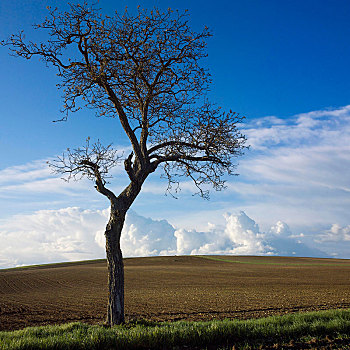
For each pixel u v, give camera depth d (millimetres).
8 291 37188
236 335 9078
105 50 11930
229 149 13078
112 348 7906
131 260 100812
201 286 38812
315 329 9266
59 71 11922
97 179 11766
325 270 63562
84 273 60812
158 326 10086
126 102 13227
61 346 7598
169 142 12906
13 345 7488
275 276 52469
